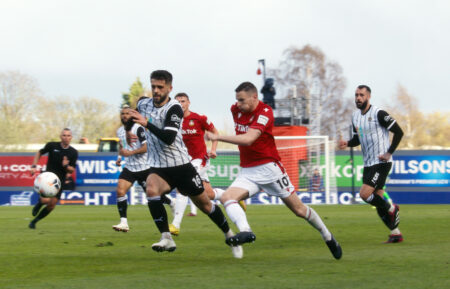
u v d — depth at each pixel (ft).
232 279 26.68
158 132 32.22
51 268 30.73
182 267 30.73
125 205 49.70
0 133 209.67
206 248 39.83
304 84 279.08
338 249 33.09
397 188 108.47
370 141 43.52
